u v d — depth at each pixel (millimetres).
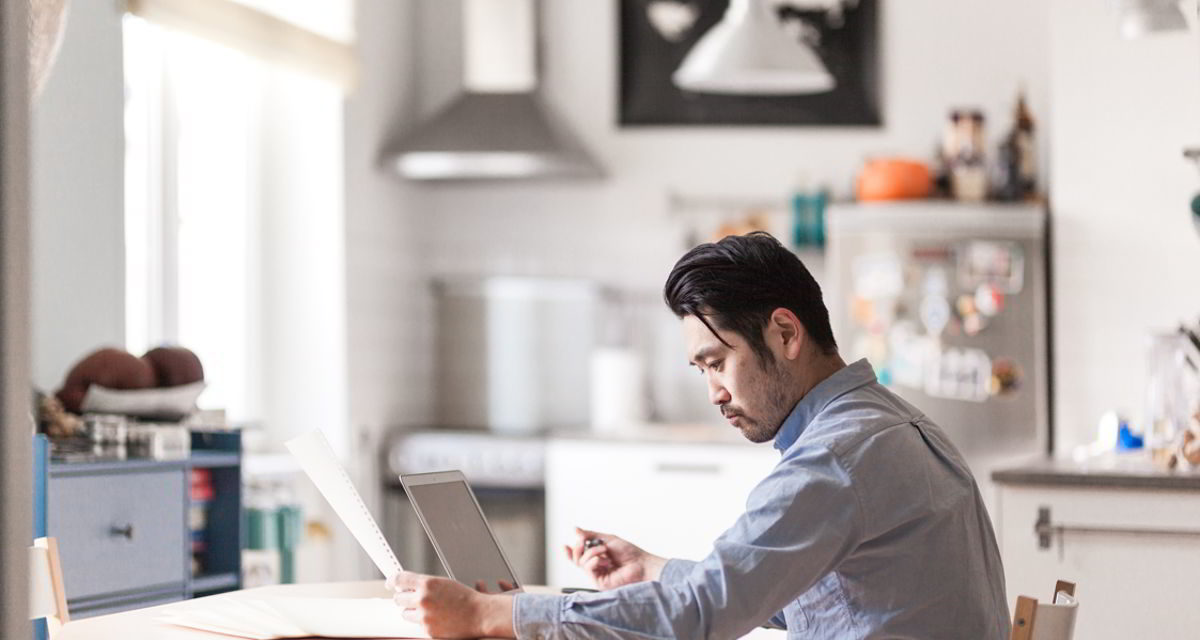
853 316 4859
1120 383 4539
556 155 5102
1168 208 4484
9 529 861
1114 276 4539
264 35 4266
